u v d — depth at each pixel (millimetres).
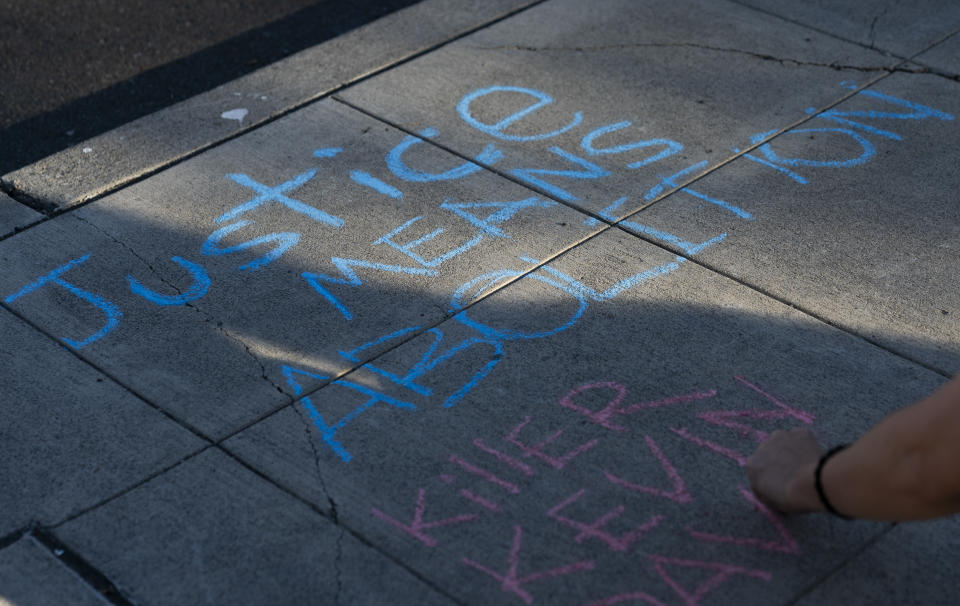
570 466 3053
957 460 2039
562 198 4277
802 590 2688
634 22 5613
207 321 3652
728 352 3465
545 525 2875
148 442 3174
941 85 4977
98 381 3402
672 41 5418
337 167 4496
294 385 3375
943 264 3855
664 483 2992
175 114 4926
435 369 3420
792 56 5250
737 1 5789
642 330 3566
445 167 4480
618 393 3305
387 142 4660
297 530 2877
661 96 4953
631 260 3914
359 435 3178
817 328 3566
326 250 3998
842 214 4133
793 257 3912
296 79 5184
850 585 2699
